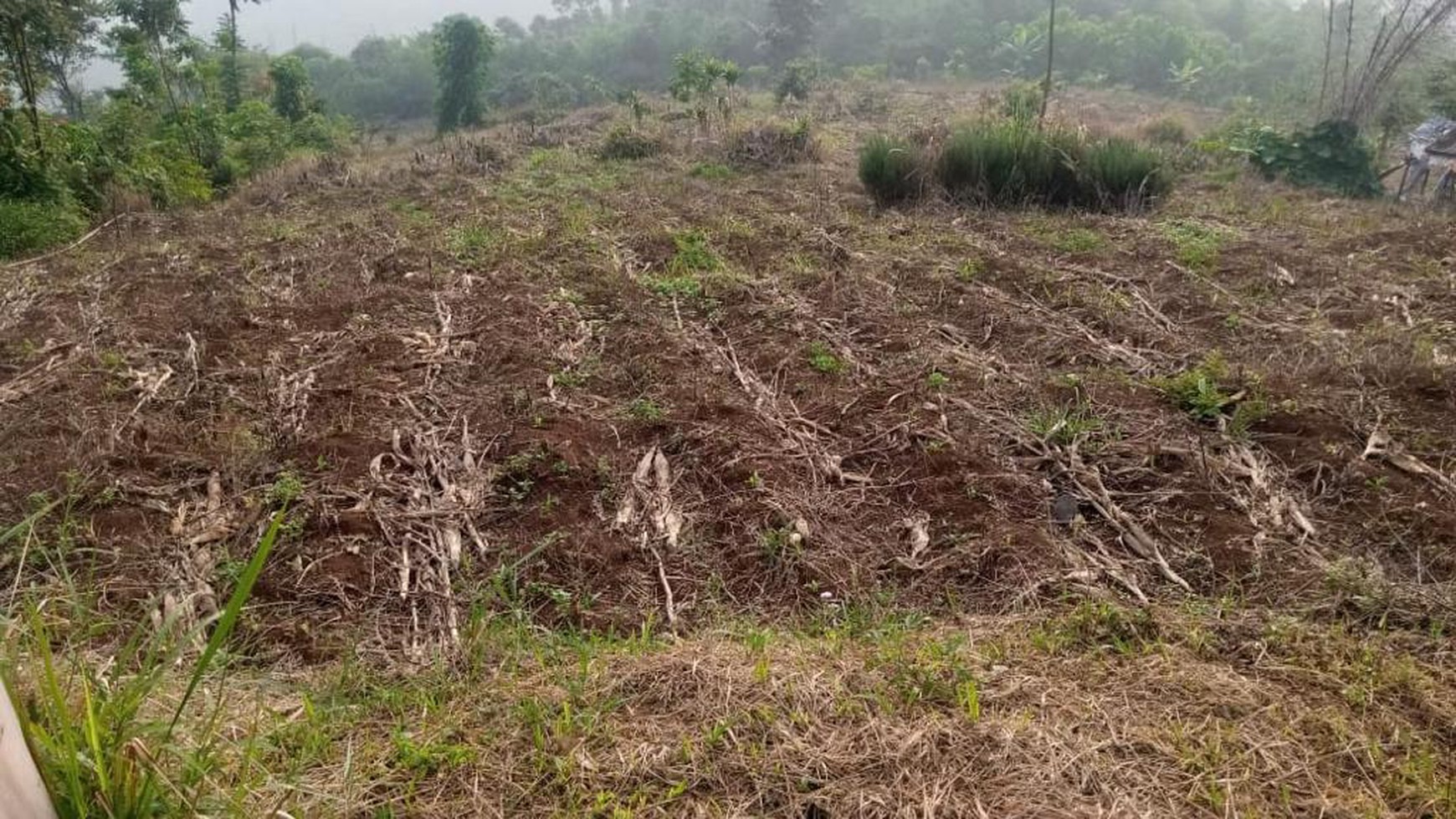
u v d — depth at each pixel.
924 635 2.76
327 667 2.70
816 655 2.60
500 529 3.42
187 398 4.43
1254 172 10.81
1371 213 8.55
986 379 4.61
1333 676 2.47
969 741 2.21
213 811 1.86
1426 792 2.07
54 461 3.69
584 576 3.16
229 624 1.76
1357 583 2.89
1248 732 2.27
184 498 3.54
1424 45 11.99
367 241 7.55
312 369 4.81
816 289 6.14
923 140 10.88
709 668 2.47
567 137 14.10
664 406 4.36
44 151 9.13
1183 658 2.59
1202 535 3.33
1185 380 4.40
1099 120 15.65
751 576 3.18
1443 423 4.07
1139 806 2.03
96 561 3.11
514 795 2.08
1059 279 6.27
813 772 2.12
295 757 2.18
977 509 3.49
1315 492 3.58
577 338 5.29
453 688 2.49
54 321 5.70
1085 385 4.50
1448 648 2.62
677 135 13.22
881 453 3.93
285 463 3.79
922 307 5.84
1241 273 6.52
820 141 12.11
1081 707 2.36
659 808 2.03
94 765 1.70
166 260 7.08
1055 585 3.04
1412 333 5.16
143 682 1.98
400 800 2.06
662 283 6.17
